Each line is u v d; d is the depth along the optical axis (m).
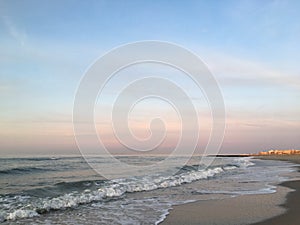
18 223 7.40
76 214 8.39
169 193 12.13
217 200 10.50
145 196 11.38
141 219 7.84
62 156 30.88
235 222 7.47
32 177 15.57
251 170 25.33
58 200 9.67
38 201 9.49
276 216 8.04
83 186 12.77
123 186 12.97
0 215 7.83
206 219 7.80
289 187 13.86
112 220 7.75
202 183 15.55
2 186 12.30
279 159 51.19
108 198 10.89
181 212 8.62
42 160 27.02
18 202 9.38
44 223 7.42
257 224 7.28
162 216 8.15
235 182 16.05
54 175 16.62
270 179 17.62
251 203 9.92
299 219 7.72
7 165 21.30
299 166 31.33
